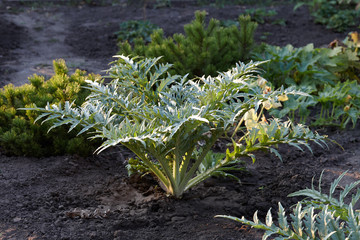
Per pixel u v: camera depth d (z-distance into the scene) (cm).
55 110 357
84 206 388
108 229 352
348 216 278
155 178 434
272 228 259
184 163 390
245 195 411
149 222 362
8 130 502
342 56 698
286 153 506
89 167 466
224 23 1152
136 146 360
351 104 606
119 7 1388
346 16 1172
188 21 1207
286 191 413
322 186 429
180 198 397
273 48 719
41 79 550
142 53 660
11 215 368
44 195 402
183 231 352
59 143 484
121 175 450
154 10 1345
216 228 356
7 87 514
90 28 1152
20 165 463
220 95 373
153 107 347
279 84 688
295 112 631
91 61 892
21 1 1398
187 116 333
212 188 418
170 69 638
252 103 375
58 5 1397
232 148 511
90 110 374
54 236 340
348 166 472
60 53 944
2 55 901
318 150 513
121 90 427
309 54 694
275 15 1273
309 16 1260
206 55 646
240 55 690
